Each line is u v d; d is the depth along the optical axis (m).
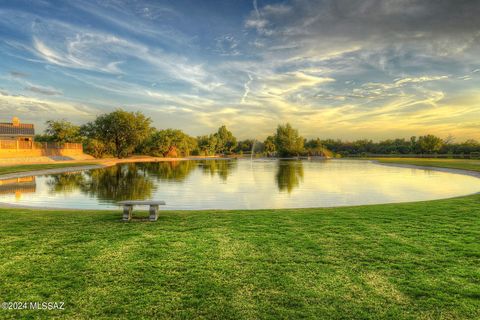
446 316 3.42
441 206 9.60
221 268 4.65
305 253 5.27
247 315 3.44
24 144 44.19
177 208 11.18
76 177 23.11
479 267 4.67
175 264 4.80
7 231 6.67
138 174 26.02
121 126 59.97
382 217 7.98
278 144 78.50
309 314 3.46
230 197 13.76
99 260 4.96
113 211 9.45
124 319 3.36
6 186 17.52
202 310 3.53
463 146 68.25
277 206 11.61
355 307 3.60
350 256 5.13
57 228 6.95
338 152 82.75
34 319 3.36
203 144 90.56
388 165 40.69
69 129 57.28
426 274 4.44
